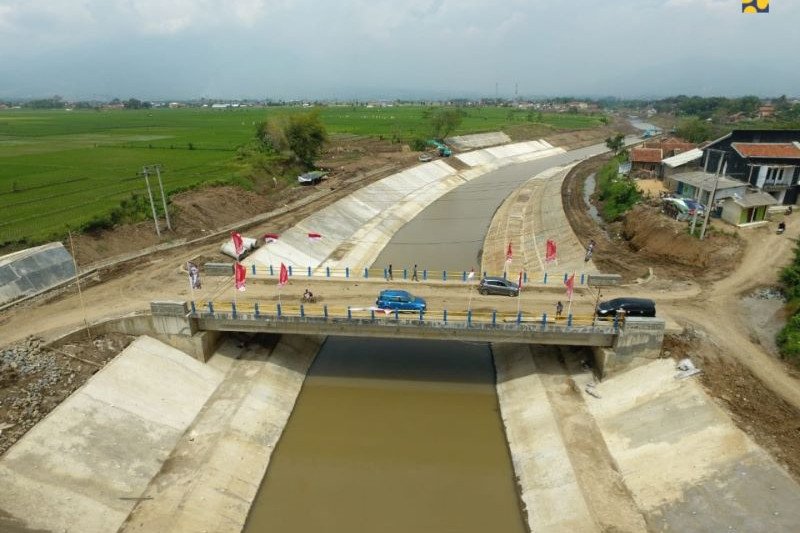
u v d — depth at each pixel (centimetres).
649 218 6919
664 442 3297
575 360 4350
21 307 4603
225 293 4844
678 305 4622
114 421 3416
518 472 3400
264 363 4397
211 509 2989
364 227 8694
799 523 2622
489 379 4534
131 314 4384
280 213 8294
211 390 4066
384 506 3150
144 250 6200
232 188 8531
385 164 12850
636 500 3011
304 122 10888
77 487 2936
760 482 2855
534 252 7300
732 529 2692
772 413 3322
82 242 5866
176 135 15938
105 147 12738
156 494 3045
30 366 3725
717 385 3588
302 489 3294
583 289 4959
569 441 3462
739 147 7481
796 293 4603
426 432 3856
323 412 4091
